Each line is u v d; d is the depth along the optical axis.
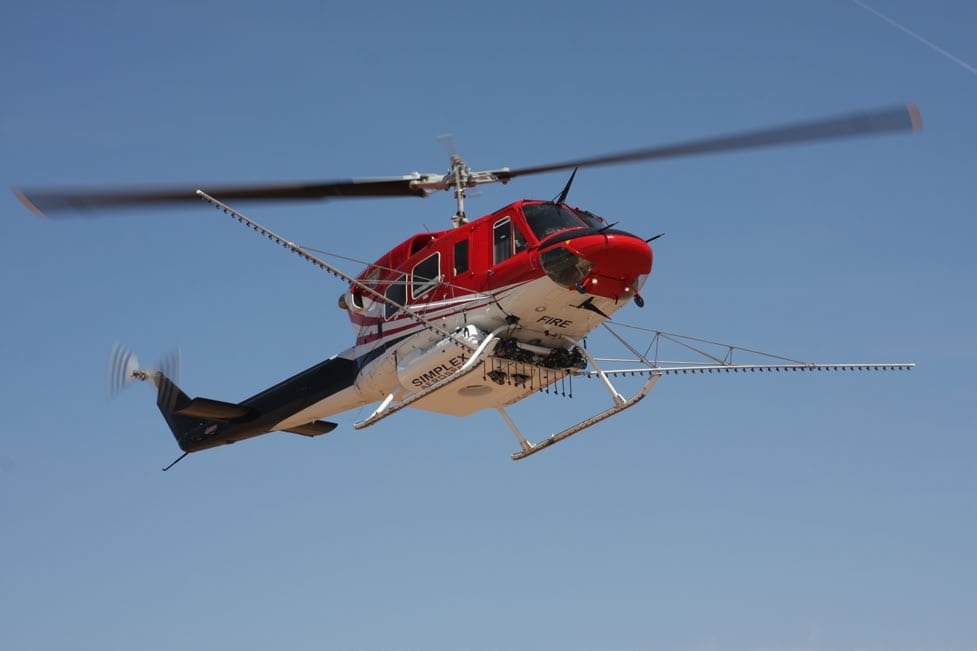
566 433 63.53
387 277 66.50
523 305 59.06
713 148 53.78
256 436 76.81
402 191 62.69
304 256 56.50
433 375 62.59
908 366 70.38
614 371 66.38
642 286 60.16
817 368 69.06
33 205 49.03
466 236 62.19
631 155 57.16
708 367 68.06
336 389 70.06
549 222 59.78
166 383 80.38
